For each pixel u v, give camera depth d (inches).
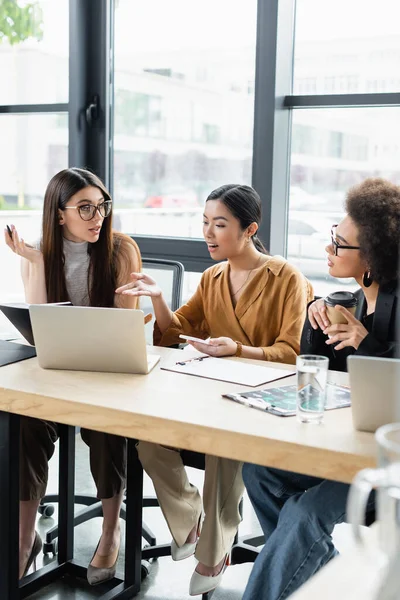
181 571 103.2
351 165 138.6
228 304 106.0
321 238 143.3
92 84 160.2
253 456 63.6
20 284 170.4
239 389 78.1
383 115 134.6
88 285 108.5
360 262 86.2
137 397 74.4
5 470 83.6
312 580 35.0
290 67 141.6
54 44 161.6
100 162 161.6
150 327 121.9
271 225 142.7
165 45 153.7
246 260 105.7
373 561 36.1
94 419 71.9
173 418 67.6
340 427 66.1
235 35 145.9
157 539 113.0
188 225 155.4
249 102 145.6
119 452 97.2
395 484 31.1
